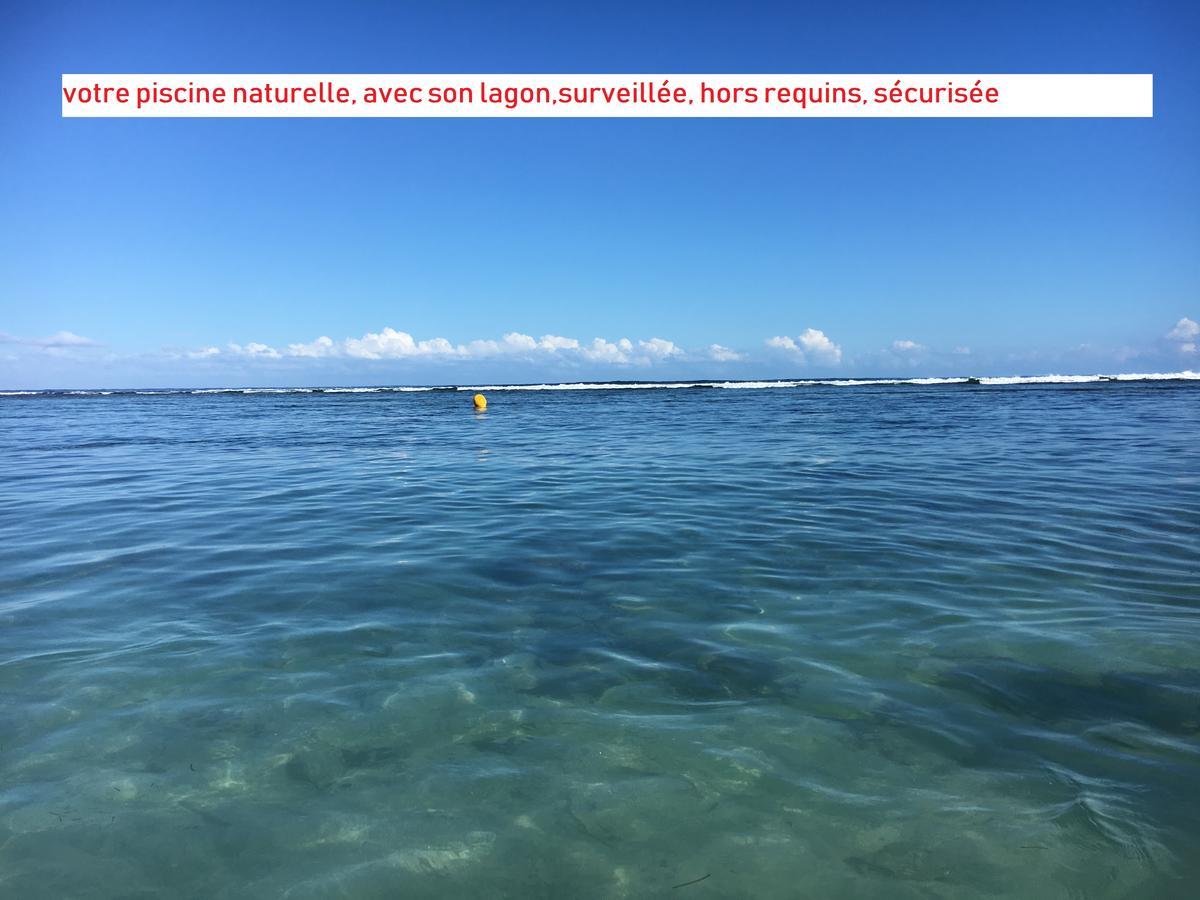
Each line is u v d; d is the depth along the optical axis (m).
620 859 2.70
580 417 27.75
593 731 3.56
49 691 3.94
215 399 56.94
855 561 6.40
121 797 3.03
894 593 5.52
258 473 12.52
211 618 5.06
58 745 3.41
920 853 2.70
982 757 3.30
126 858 2.68
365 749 3.41
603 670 4.23
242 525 8.09
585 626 4.91
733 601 5.38
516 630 4.85
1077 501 8.92
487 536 7.46
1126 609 5.09
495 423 25.17
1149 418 21.95
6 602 5.39
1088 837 2.76
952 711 3.72
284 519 8.41
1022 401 33.69
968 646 4.50
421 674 4.18
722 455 14.34
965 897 2.49
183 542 7.30
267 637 4.71
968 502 9.00
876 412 27.61
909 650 4.46
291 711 3.75
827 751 3.37
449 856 2.71
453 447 16.83
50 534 7.70
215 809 2.97
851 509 8.67
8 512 8.96
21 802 2.99
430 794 3.07
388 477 11.88
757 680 4.09
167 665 4.29
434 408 37.25
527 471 12.47
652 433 19.91
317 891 2.54
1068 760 3.27
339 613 5.16
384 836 2.82
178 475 12.34
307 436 20.56
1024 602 5.28
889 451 14.54
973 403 32.91
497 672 4.21
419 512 8.78
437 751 3.39
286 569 6.28
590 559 6.55
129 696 3.90
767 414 27.50
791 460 13.37
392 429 23.02
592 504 9.22
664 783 3.15
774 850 2.73
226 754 3.35
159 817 2.91
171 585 5.82
